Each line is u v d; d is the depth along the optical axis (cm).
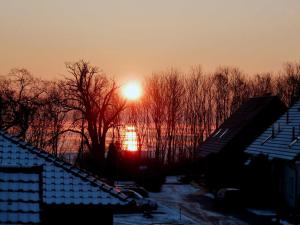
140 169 5691
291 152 3925
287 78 10144
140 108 9175
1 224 1217
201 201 4453
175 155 9175
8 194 1296
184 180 5625
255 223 3488
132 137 8619
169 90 9406
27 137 6450
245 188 4134
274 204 4116
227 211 3975
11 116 5734
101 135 5991
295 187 3841
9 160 1634
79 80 5975
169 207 4100
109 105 6222
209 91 9931
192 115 9650
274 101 5394
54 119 6531
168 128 9300
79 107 6041
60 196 1609
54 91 6419
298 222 3416
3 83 6316
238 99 9956
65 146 6931
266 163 4166
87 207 1617
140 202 3856
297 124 4281
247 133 5256
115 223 3400
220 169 5156
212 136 6031
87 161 5666
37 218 1245
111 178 5538
